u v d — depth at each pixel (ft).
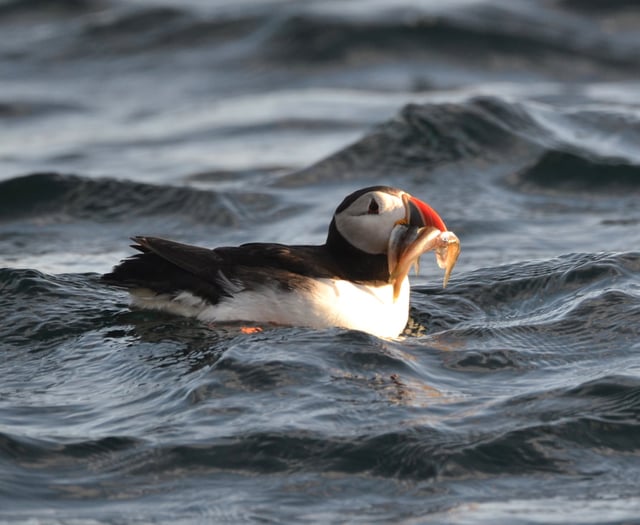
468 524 24.84
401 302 37.63
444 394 31.12
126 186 58.08
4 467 26.99
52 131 83.66
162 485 26.58
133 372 32.86
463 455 27.76
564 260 43.60
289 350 33.09
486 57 98.02
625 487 26.68
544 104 72.79
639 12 105.29
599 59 97.81
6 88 96.17
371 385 31.22
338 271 37.24
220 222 55.21
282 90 93.30
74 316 37.76
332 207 56.85
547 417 29.53
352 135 78.69
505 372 32.91
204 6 113.50
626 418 29.45
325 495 26.22
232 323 36.06
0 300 39.17
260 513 25.38
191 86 95.25
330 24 101.35
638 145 64.80
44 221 55.47
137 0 117.29
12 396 31.53
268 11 107.96
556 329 36.42
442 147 62.64
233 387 30.86
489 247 49.62
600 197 57.57
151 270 36.91
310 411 29.55
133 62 102.01
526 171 60.18
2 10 115.24
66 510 25.43
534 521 24.98
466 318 38.88
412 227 36.50
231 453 27.73
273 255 36.99
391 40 99.76
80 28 109.19
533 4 106.73
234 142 77.97
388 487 26.63
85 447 28.02
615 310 37.42
